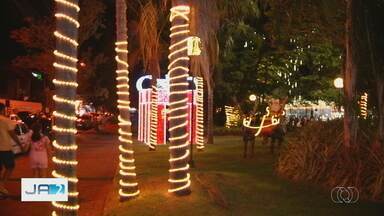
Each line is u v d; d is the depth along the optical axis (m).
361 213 11.09
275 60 40.50
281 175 15.97
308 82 40.91
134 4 16.33
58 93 7.04
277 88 41.38
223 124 52.03
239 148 27.86
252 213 10.88
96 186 16.22
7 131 14.12
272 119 23.70
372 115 15.80
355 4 14.77
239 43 40.09
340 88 26.36
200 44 16.11
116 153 28.61
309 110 51.62
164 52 24.17
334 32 17.89
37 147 14.93
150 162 21.33
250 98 43.19
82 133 53.03
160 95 31.62
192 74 21.11
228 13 19.08
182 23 12.17
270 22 21.05
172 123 12.19
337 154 14.68
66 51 7.01
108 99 82.25
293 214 10.88
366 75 15.20
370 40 14.67
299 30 19.30
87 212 12.37
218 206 11.34
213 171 17.27
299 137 17.17
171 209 11.10
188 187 12.20
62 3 6.99
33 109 46.56
